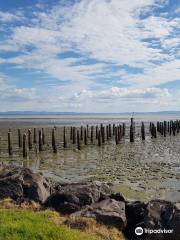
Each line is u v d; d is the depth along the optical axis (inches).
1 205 588.4
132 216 557.9
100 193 624.4
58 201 595.5
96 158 1480.1
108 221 520.4
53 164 1341.0
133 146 1903.3
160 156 1515.7
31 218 497.4
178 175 1090.1
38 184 638.5
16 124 4608.8
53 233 440.1
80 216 527.8
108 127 2397.9
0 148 1747.0
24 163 1370.6
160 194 856.3
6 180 639.1
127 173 1126.4
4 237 421.1
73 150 1745.8
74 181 1007.6
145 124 4596.5
